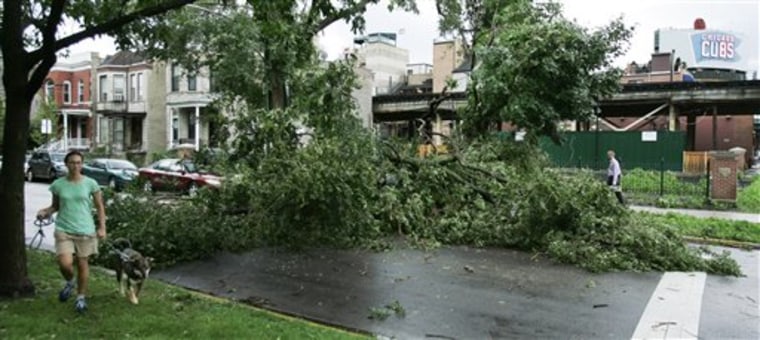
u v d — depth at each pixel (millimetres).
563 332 6094
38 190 23172
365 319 6488
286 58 16812
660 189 20406
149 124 39156
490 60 12617
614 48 12828
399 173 12281
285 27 9938
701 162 25453
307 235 10500
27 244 10469
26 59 6441
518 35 12375
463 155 13164
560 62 12039
